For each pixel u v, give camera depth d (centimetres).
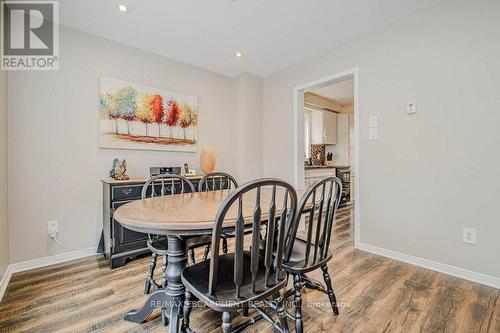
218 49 284
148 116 281
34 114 213
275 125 361
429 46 209
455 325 137
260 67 339
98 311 152
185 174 293
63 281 190
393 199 234
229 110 367
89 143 243
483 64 183
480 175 185
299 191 224
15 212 204
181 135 310
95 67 247
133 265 221
